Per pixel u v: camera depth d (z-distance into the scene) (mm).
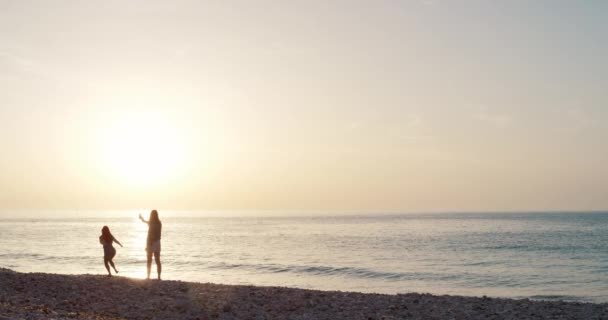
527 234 114500
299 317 15016
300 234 117812
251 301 17156
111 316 14547
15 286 18938
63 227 160750
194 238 101062
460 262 53312
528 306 17094
